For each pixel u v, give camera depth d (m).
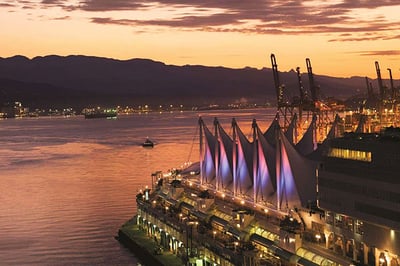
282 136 132.88
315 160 134.62
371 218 88.31
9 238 170.00
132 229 172.38
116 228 180.88
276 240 112.81
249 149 157.50
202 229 136.38
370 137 94.19
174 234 145.38
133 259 148.00
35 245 161.75
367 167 89.00
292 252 105.81
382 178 85.81
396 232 84.50
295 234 105.31
